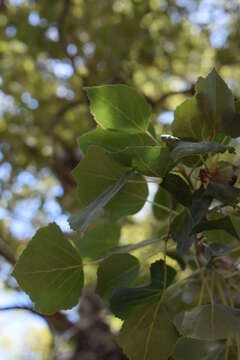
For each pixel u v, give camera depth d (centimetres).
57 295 58
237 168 54
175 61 257
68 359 157
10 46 249
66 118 249
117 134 56
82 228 52
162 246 65
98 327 160
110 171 55
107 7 237
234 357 61
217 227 53
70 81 249
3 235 225
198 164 54
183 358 59
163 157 51
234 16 254
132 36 235
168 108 246
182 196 53
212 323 51
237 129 53
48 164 235
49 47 231
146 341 56
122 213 62
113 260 60
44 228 57
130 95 57
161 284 56
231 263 66
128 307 56
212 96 53
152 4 247
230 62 255
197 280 69
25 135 244
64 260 58
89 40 234
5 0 238
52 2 231
